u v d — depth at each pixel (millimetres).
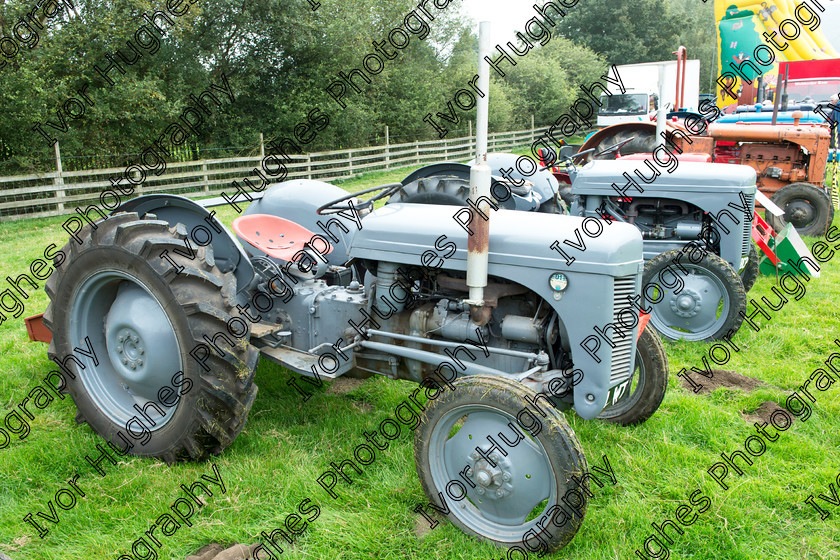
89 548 2293
